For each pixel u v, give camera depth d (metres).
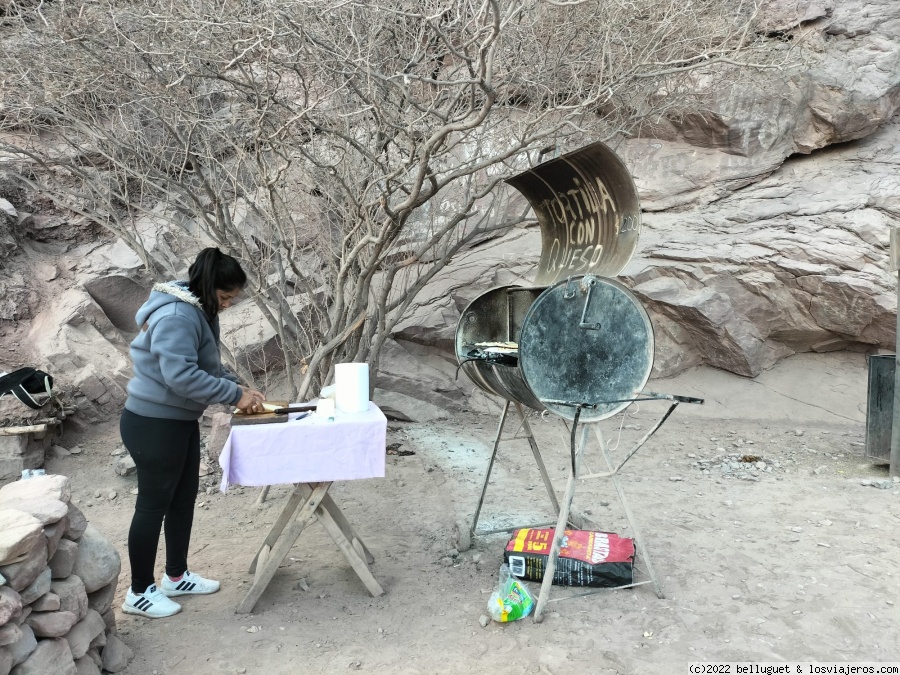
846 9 7.75
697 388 7.23
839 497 4.59
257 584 3.05
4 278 6.02
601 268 3.24
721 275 7.04
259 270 5.02
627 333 2.94
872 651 2.69
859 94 7.32
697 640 2.78
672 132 7.81
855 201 7.05
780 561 3.54
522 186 3.75
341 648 2.76
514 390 3.31
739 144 7.58
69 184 6.49
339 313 4.88
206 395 2.77
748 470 5.26
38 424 4.80
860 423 6.61
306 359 4.86
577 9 4.60
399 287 6.94
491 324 3.97
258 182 5.06
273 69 4.01
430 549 3.81
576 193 3.50
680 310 7.09
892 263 5.04
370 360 5.31
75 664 2.31
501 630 2.90
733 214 7.47
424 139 4.14
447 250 5.76
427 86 4.82
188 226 6.79
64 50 4.16
